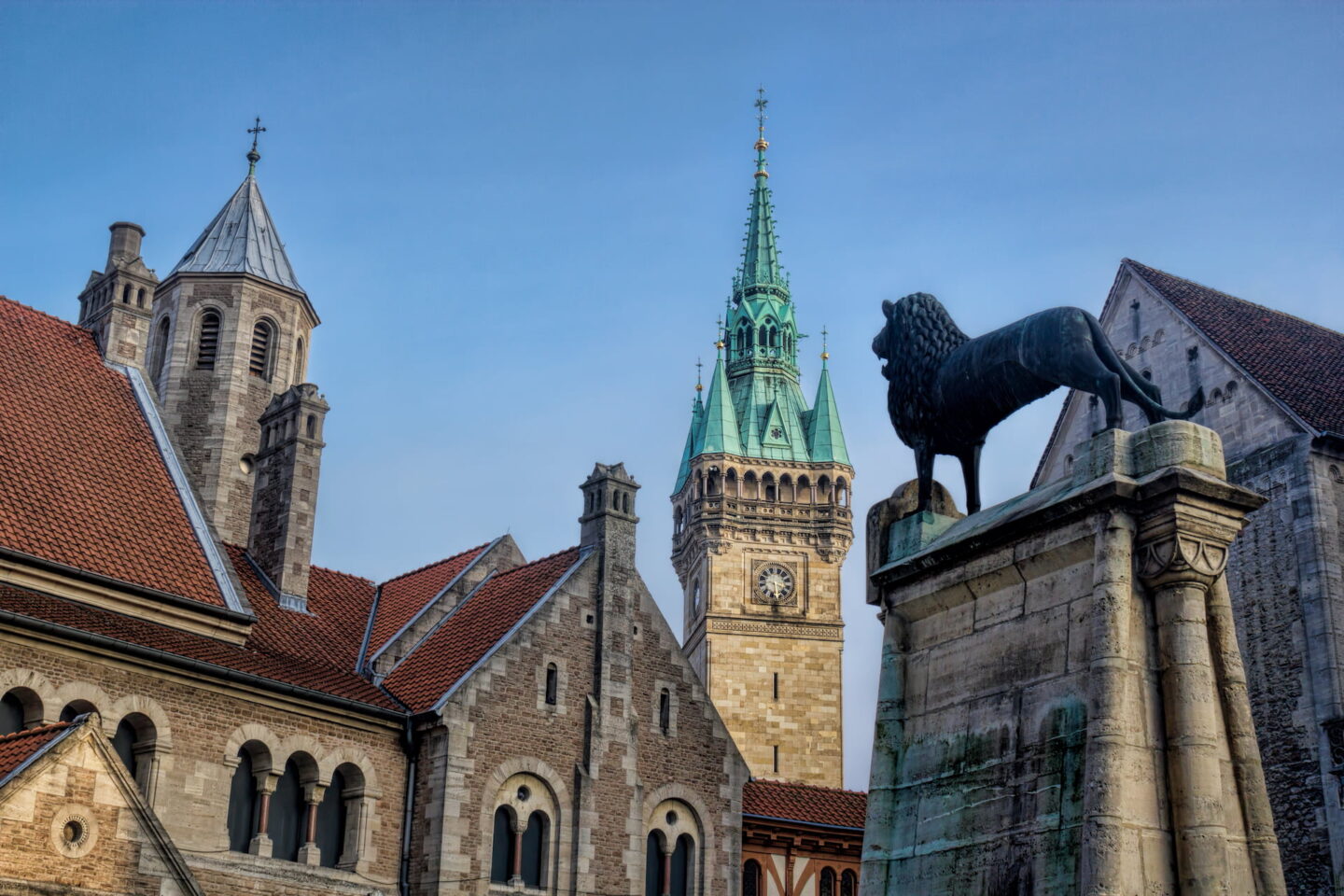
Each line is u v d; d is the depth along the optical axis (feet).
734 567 387.55
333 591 153.07
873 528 61.05
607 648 141.28
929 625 57.00
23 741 86.33
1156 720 47.70
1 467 119.14
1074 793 48.32
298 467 148.36
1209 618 48.91
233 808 118.11
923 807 54.39
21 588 110.32
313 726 123.85
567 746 135.95
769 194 447.01
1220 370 143.64
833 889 154.92
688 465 412.36
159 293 187.73
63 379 134.31
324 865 123.44
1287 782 126.93
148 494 129.39
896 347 61.98
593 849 134.10
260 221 193.88
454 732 127.85
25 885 79.36
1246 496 49.11
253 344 185.26
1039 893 48.34
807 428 409.49
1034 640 51.85
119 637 110.93
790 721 376.89
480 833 127.34
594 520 146.82
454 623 146.20
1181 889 45.83
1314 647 127.44
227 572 127.34
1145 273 156.04
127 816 85.20
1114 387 51.67
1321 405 137.08
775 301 428.97
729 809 147.64
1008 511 54.54
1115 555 48.88
